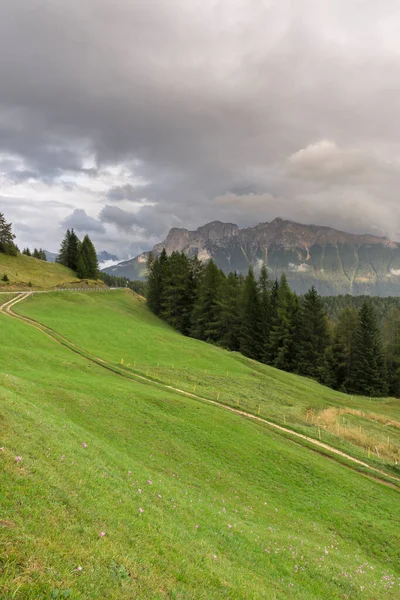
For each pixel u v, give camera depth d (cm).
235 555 1360
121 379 4644
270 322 9888
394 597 1619
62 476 1212
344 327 10131
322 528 2234
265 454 3100
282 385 6512
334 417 5056
